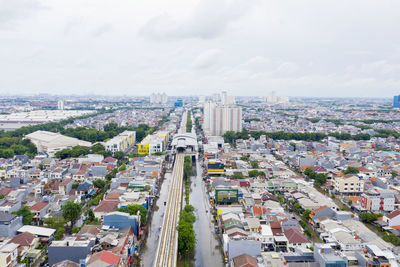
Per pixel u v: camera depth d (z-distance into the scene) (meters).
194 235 141.62
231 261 118.94
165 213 175.88
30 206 167.50
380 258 110.12
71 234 141.38
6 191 187.12
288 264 110.00
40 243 136.62
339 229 139.12
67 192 199.88
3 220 136.88
